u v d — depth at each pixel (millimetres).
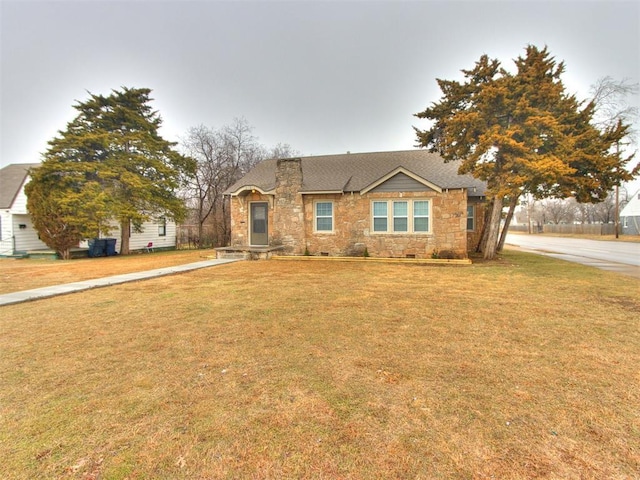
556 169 9828
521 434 2289
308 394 2836
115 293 6969
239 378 3133
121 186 17359
